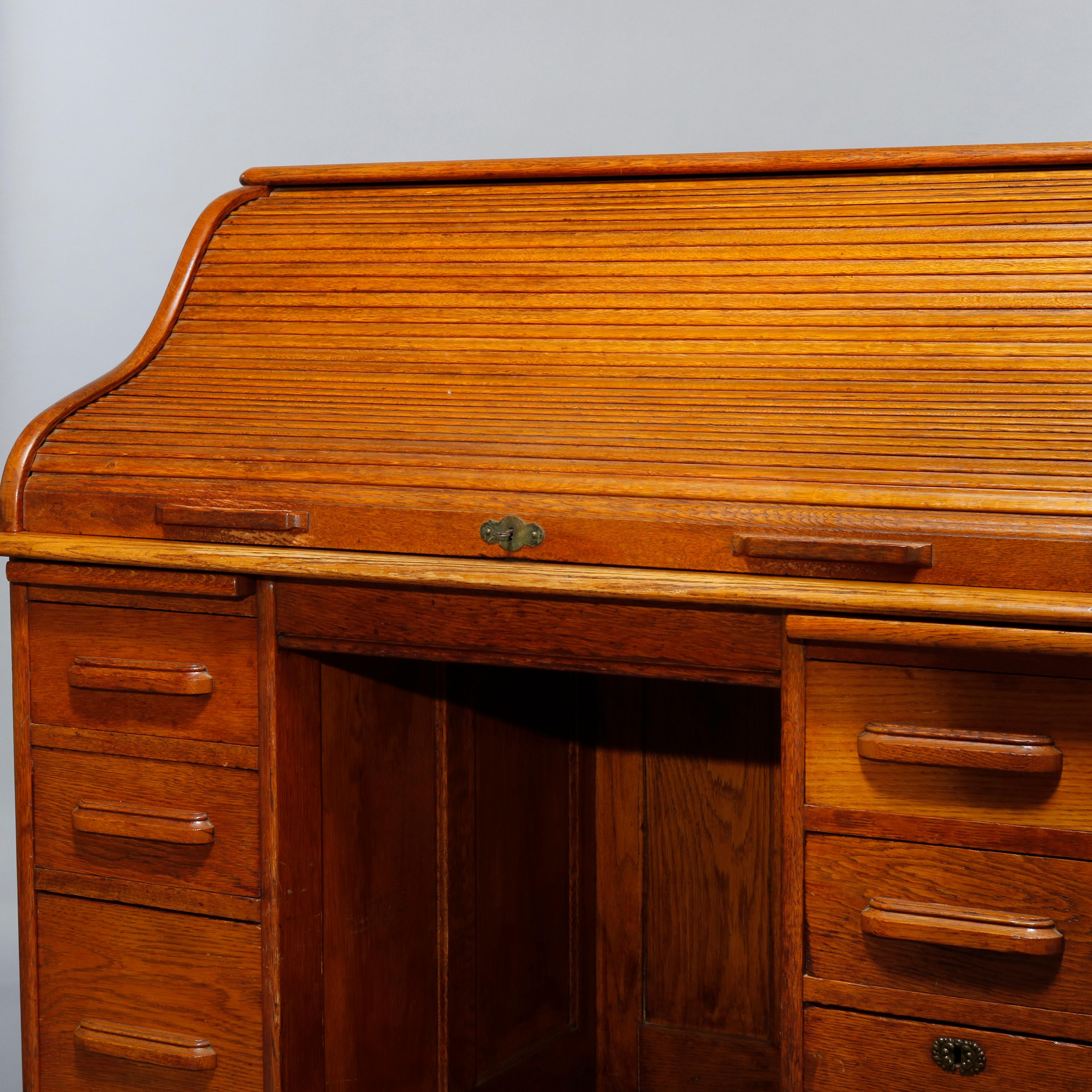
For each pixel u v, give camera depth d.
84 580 2.14
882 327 1.97
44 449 2.23
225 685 2.10
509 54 3.71
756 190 2.15
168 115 3.88
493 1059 2.57
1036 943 1.72
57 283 3.92
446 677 2.42
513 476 1.97
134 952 2.19
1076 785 1.71
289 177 2.42
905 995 1.81
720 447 1.92
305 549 2.05
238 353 2.27
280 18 3.84
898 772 1.79
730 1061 2.68
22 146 3.92
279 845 2.08
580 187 2.26
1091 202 1.97
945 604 1.70
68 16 3.90
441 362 2.15
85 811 2.18
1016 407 1.85
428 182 2.35
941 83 3.40
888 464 1.84
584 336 2.10
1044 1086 1.75
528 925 2.65
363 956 2.28
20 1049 3.04
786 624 1.80
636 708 2.69
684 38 3.58
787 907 1.86
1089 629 1.67
